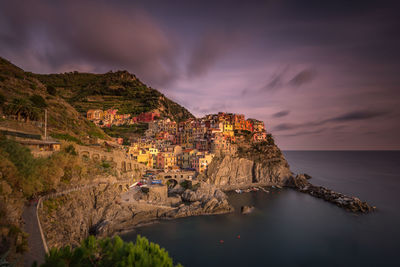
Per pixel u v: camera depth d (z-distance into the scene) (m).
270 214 84.00
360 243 62.19
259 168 136.62
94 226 59.78
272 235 66.19
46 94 108.94
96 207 62.78
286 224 74.75
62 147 68.81
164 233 64.44
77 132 99.06
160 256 18.77
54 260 15.16
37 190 40.69
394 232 69.38
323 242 62.47
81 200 55.69
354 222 77.25
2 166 34.06
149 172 110.38
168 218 74.94
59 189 49.47
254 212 85.12
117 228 63.97
